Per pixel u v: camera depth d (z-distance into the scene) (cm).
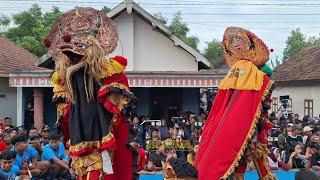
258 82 648
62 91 493
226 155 620
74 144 479
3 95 2420
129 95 476
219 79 2133
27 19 4944
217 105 673
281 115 2862
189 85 2130
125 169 498
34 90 2147
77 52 477
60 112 496
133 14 2319
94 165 475
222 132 631
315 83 3488
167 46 2350
